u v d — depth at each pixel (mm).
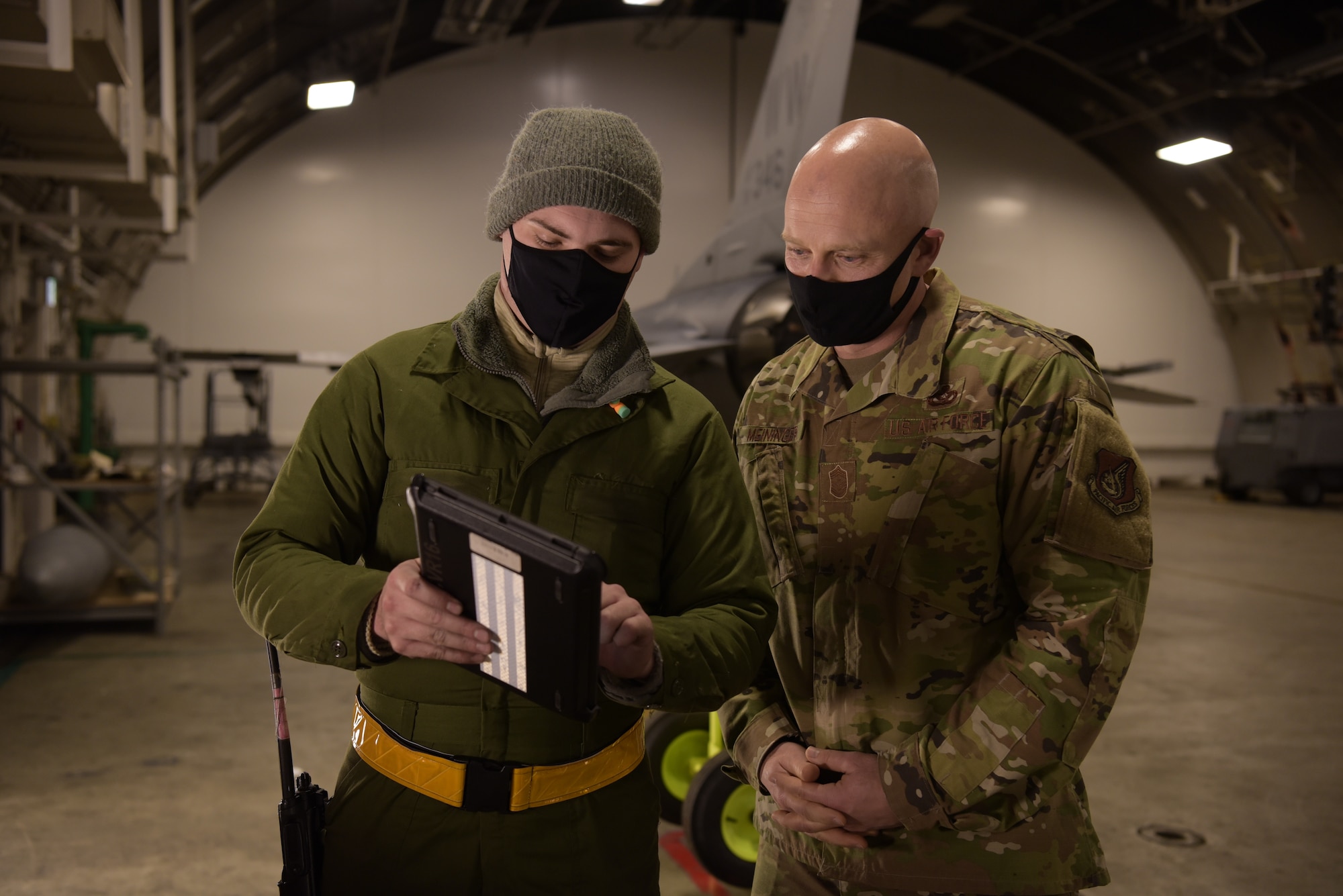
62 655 4711
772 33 15523
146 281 13180
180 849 2627
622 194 934
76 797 2967
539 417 1029
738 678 986
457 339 1040
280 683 1032
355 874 995
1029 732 998
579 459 1020
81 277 8875
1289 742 3699
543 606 759
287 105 13211
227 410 13508
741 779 1312
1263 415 13914
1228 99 14367
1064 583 1023
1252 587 7211
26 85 3658
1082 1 13359
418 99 14164
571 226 942
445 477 1006
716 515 1066
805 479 1232
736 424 1350
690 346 3467
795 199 1113
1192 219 16891
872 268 1090
